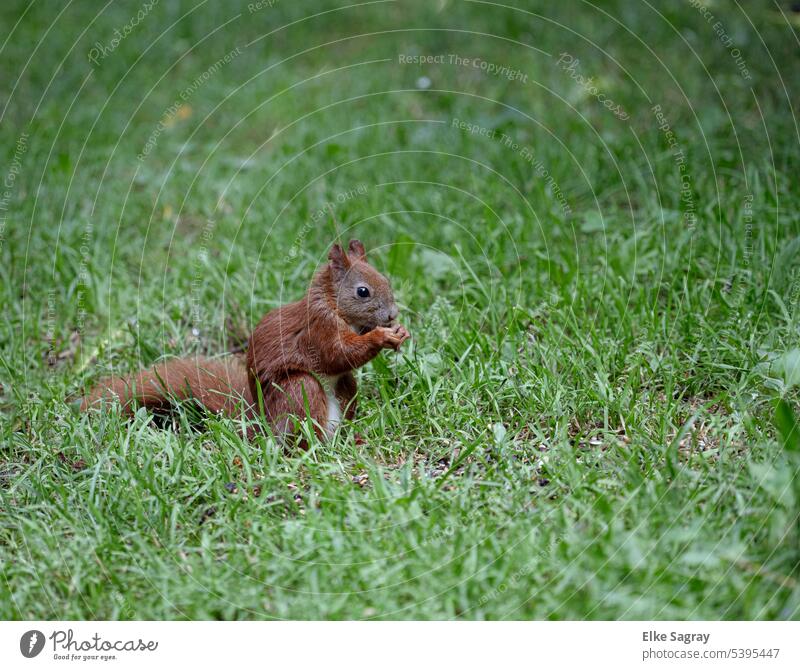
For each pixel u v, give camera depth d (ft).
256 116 52.34
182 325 36.37
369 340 27.68
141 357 34.12
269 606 21.74
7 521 24.77
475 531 22.25
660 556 21.15
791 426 23.09
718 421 25.88
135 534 23.26
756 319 30.91
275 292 36.96
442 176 44.01
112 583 22.41
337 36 60.80
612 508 22.65
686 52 52.06
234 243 39.73
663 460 24.95
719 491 22.58
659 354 31.22
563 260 37.24
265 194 43.86
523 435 27.50
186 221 43.78
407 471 24.76
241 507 24.47
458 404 28.14
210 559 22.50
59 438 28.22
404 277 36.86
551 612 20.80
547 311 33.50
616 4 57.16
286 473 25.38
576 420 27.71
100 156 48.29
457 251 36.50
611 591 20.76
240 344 35.58
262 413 27.43
